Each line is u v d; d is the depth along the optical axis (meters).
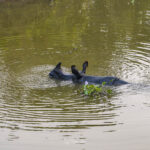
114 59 19.95
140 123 12.10
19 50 22.16
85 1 37.16
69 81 17.47
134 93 15.16
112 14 31.03
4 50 22.20
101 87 16.08
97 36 24.73
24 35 25.36
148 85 16.02
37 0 38.09
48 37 24.77
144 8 33.16
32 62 20.03
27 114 13.20
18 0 37.88
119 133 11.41
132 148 10.44
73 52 21.59
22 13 32.09
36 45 23.09
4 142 11.01
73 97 15.09
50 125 12.19
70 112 13.34
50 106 14.02
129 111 13.23
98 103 14.23
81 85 16.83
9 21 29.27
